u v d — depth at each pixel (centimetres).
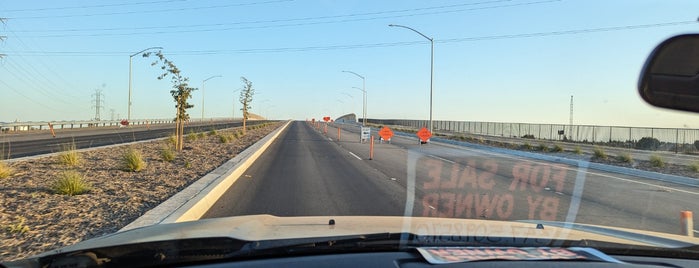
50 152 2117
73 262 315
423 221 454
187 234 360
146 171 1421
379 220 458
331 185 1297
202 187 1122
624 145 4309
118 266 311
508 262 287
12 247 610
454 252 311
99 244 346
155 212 825
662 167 2155
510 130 6494
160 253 314
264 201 1035
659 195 1296
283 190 1196
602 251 330
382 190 1207
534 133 5978
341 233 366
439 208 742
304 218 466
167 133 4309
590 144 4641
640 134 4406
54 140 3152
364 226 411
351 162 2019
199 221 449
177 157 1917
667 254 333
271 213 902
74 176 1034
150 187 1122
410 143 3628
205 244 330
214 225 413
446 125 8600
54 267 315
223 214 898
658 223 891
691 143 3850
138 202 934
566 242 355
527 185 974
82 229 712
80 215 803
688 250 336
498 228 418
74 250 332
